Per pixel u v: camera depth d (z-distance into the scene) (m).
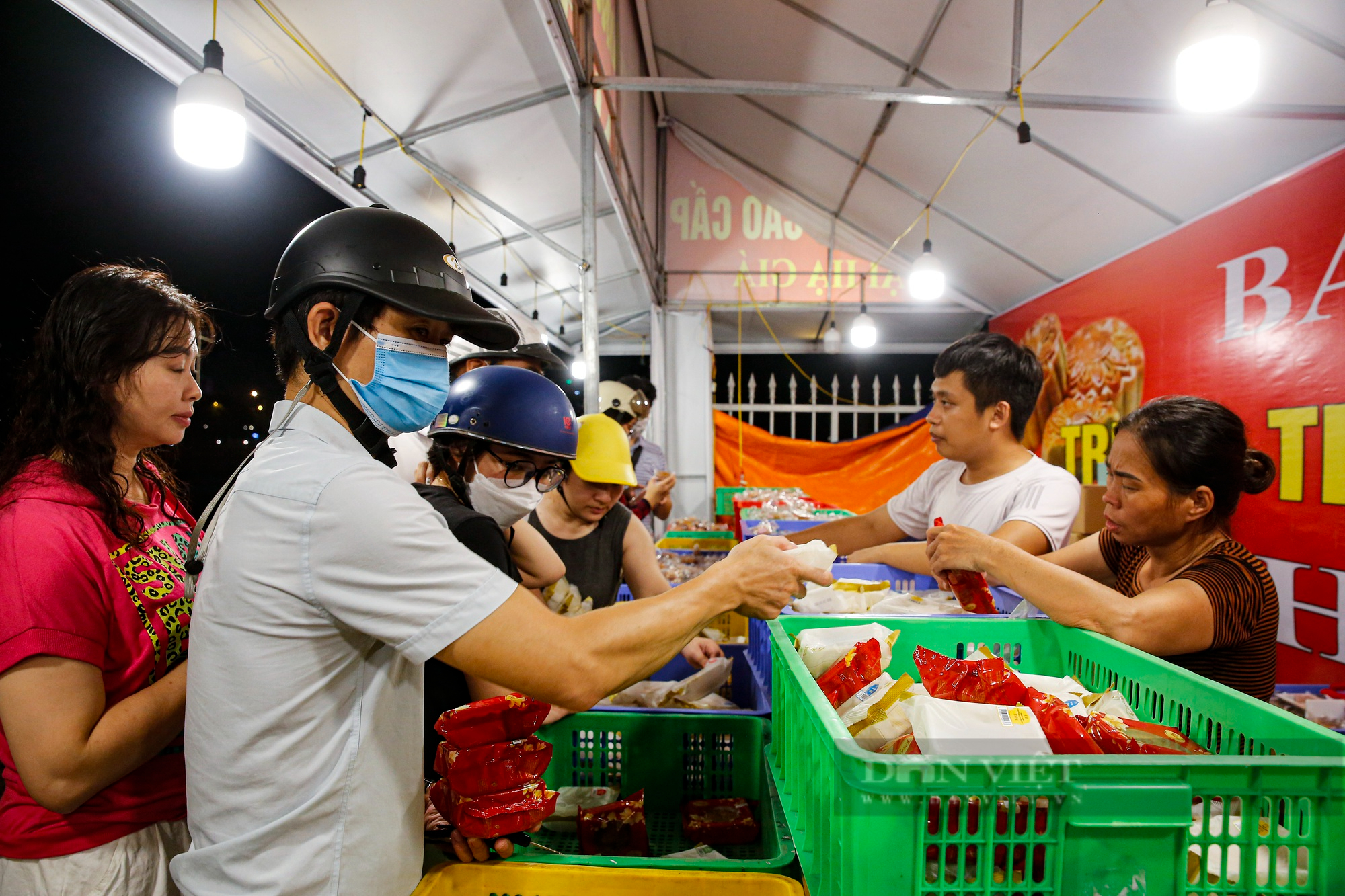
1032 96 3.01
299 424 0.81
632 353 8.47
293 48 2.25
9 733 0.83
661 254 6.75
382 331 0.83
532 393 1.29
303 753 0.72
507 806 0.86
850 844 0.61
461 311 0.81
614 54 3.71
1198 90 2.04
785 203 6.36
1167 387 4.05
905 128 4.26
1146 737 0.75
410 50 2.34
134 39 2.04
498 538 1.13
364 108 2.65
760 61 4.43
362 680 0.76
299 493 0.71
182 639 1.05
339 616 0.71
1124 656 1.01
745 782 1.26
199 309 1.15
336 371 0.82
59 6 1.89
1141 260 4.31
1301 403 3.10
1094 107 3.00
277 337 0.87
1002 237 5.03
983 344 1.82
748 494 5.38
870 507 6.91
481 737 0.87
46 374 0.97
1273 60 2.67
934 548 1.27
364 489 0.71
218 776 0.72
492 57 2.46
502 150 3.15
